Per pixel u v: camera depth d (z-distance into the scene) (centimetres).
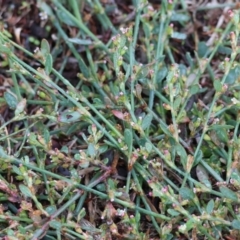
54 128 49
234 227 43
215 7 53
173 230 46
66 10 52
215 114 47
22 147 47
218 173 47
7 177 48
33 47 54
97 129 48
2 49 46
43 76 46
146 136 46
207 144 48
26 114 49
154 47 52
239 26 47
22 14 54
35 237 43
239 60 51
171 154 46
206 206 45
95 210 47
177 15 52
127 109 46
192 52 53
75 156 45
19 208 47
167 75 47
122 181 48
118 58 45
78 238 46
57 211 44
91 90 51
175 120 46
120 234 45
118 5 55
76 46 53
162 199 44
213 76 51
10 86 52
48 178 47
